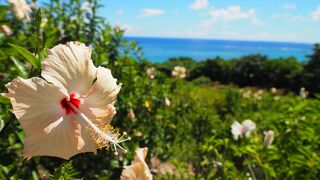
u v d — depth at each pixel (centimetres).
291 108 524
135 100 487
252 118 660
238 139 445
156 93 555
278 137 445
